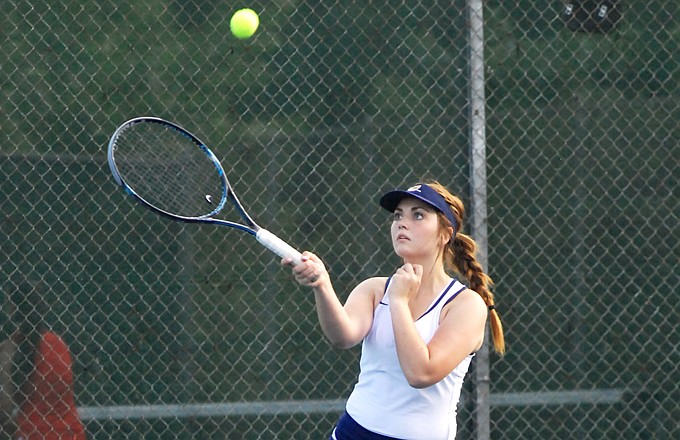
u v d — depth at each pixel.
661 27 19.81
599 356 19.30
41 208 18.88
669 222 19.56
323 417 19.08
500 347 12.43
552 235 19.33
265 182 19.31
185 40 19.45
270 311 19.20
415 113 19.20
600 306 19.36
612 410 19.28
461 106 19.11
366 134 19.31
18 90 19.05
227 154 19.28
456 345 10.76
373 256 19.28
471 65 18.64
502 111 19.44
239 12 17.45
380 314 11.24
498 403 19.08
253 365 19.08
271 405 18.98
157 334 18.94
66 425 18.27
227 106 19.39
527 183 19.39
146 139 15.83
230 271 19.17
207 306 19.08
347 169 19.31
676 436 19.31
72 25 19.28
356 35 19.41
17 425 18.16
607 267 19.42
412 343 10.48
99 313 18.83
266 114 19.39
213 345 19.05
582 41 19.69
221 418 18.91
